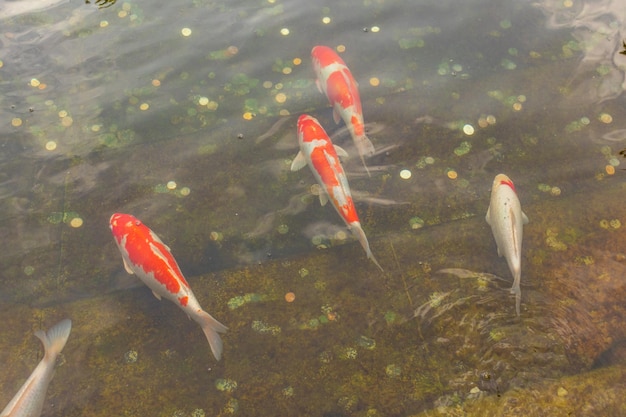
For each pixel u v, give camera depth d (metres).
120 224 3.38
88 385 3.34
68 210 3.59
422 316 3.40
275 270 3.50
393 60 3.85
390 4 4.00
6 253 3.53
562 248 3.48
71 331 3.42
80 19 3.98
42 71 3.84
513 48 3.85
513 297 3.41
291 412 3.30
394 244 3.52
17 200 3.61
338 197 3.44
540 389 3.28
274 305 3.45
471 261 3.48
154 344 3.40
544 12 3.94
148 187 3.63
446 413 3.27
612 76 3.77
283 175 3.64
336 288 3.46
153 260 3.33
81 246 3.54
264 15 3.99
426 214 3.56
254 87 3.80
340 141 3.67
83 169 3.66
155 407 3.32
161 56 3.88
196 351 3.38
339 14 3.98
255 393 3.33
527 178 3.60
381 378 3.33
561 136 3.67
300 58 3.86
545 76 3.78
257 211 3.59
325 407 3.30
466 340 3.36
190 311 3.33
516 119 3.71
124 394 3.33
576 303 3.39
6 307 3.46
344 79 3.59
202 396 3.33
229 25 3.96
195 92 3.79
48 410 3.31
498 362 3.32
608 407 3.25
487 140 3.67
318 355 3.37
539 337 3.35
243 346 3.39
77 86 3.81
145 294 3.47
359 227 3.40
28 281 3.49
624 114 3.69
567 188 3.58
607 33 3.87
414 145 3.67
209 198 3.62
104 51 3.89
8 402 3.32
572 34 3.87
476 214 3.55
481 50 3.86
